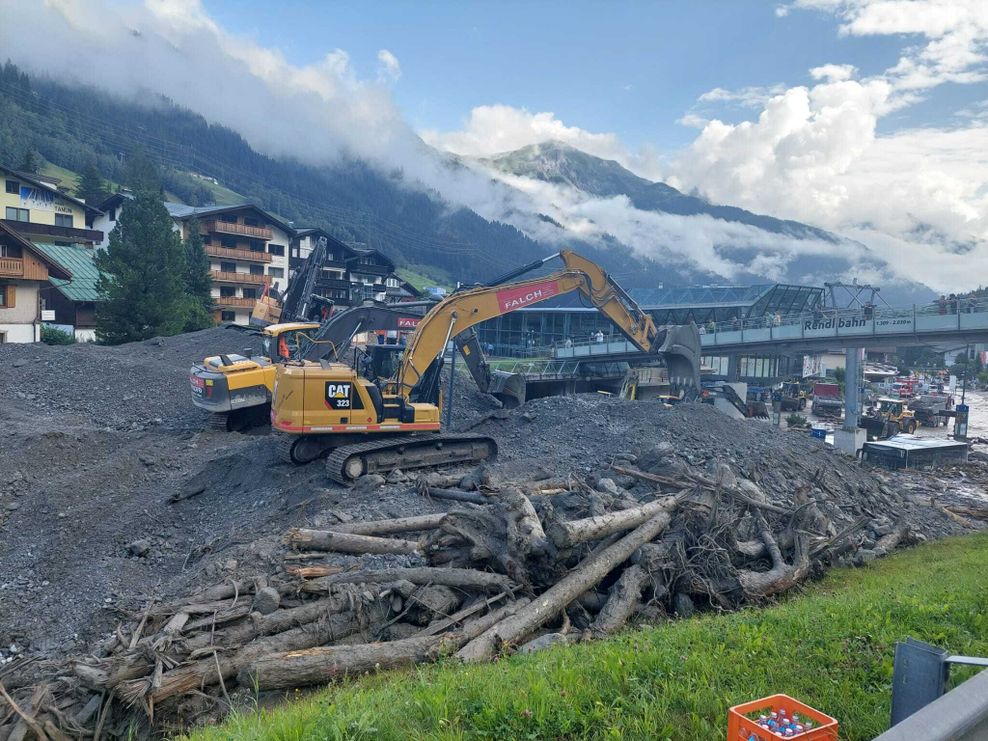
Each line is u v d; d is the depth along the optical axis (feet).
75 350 103.30
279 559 37.91
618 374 156.97
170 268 125.90
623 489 50.11
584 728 16.06
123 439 73.46
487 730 16.02
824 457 70.79
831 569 48.37
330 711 18.07
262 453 61.82
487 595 34.01
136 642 28.91
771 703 13.53
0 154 386.73
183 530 51.37
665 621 35.17
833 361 301.22
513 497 36.76
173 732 24.77
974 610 25.32
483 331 204.23
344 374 56.65
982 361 338.13
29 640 35.73
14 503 57.06
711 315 192.24
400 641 28.84
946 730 10.30
